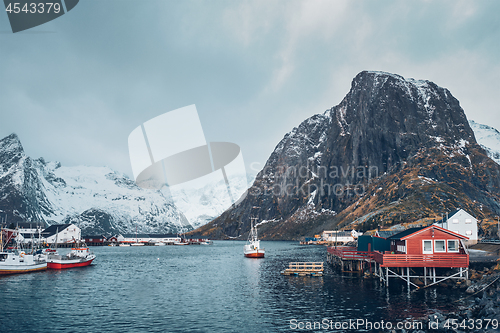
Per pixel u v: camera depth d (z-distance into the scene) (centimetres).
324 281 7656
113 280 8275
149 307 5447
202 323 4575
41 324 4522
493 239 13062
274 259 14012
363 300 5672
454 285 6462
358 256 8819
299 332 4203
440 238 6419
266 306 5441
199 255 17512
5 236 13300
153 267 11338
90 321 4669
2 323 4556
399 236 7031
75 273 9494
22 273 9200
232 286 7306
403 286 6725
